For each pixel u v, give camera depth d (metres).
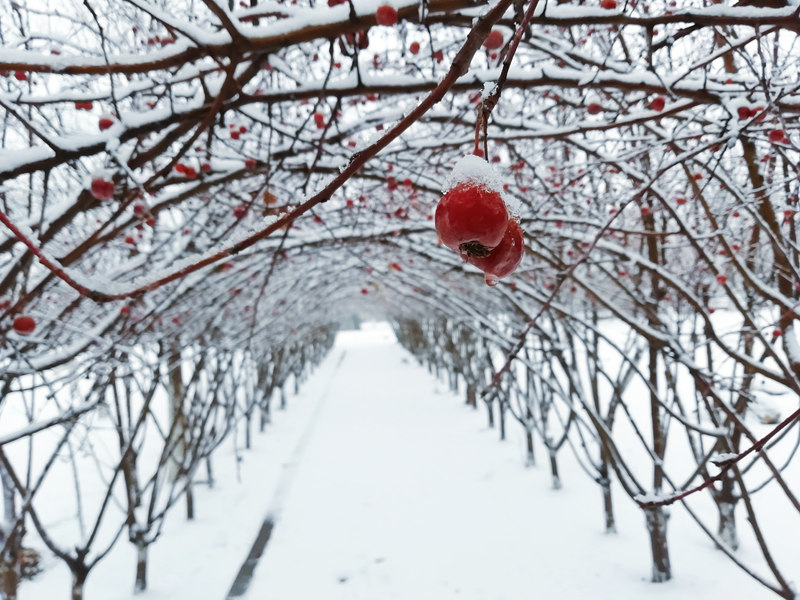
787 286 2.78
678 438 6.70
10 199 3.34
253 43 1.77
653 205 3.86
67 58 1.74
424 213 5.41
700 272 4.38
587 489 5.53
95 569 4.50
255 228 1.13
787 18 1.57
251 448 8.13
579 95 3.52
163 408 10.40
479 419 9.16
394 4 1.79
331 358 24.78
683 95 2.23
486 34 0.86
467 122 3.08
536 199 4.50
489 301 7.67
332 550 4.64
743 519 4.62
